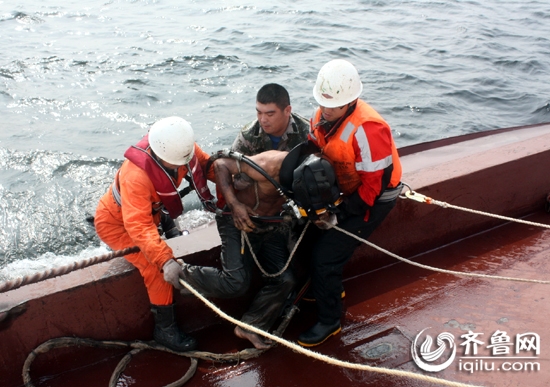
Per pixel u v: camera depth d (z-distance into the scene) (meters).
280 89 3.63
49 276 3.10
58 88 9.91
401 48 13.15
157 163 3.13
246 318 3.58
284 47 12.66
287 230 3.59
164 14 16.08
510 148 5.14
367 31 14.61
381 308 4.01
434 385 3.30
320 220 3.21
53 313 3.31
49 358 3.41
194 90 9.89
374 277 4.39
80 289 3.34
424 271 4.44
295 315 3.97
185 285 3.04
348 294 4.18
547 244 4.76
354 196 3.26
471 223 4.89
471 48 13.30
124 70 10.91
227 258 3.42
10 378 3.35
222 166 3.25
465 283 4.27
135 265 3.36
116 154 7.46
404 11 17.42
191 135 3.16
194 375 3.43
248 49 12.48
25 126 8.30
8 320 3.18
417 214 4.51
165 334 3.53
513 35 14.80
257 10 16.64
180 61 11.50
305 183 3.07
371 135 3.06
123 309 3.53
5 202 6.22
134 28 14.38
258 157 3.32
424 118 9.00
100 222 3.42
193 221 5.84
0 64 11.12
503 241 4.84
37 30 14.05
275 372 3.45
